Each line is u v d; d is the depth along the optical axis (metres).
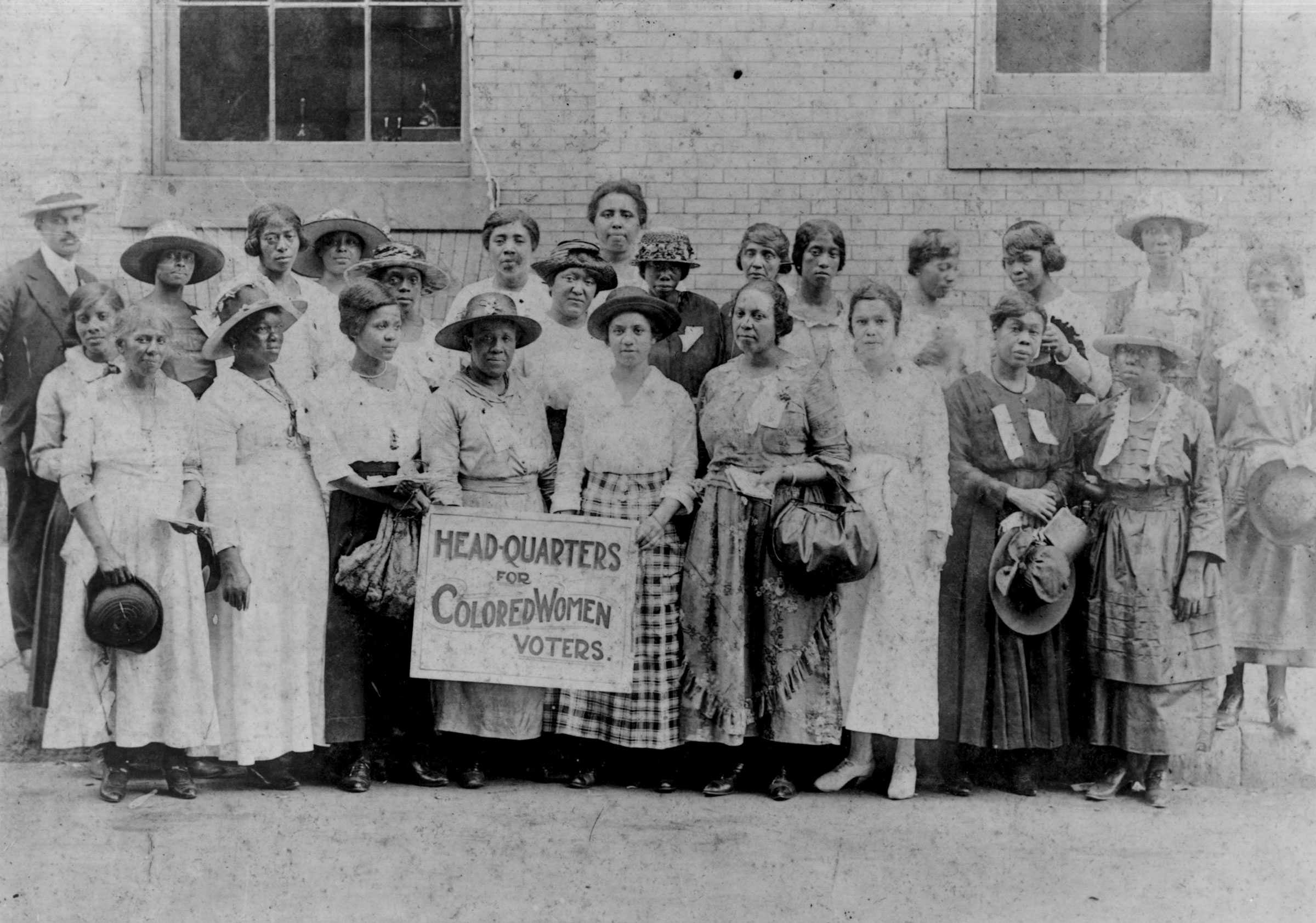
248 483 5.37
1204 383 5.93
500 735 5.37
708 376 5.47
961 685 5.45
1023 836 5.22
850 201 6.16
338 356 5.54
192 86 6.41
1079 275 6.06
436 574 5.38
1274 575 5.79
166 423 5.38
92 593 5.25
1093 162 6.09
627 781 5.56
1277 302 5.89
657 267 5.61
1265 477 5.80
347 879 5.08
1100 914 4.94
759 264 5.78
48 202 6.03
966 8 6.16
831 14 6.18
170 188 6.22
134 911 5.10
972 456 5.53
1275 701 5.82
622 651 5.34
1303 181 6.06
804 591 5.28
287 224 5.71
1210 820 5.35
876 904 4.93
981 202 6.12
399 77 6.43
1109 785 5.56
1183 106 6.22
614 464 5.39
